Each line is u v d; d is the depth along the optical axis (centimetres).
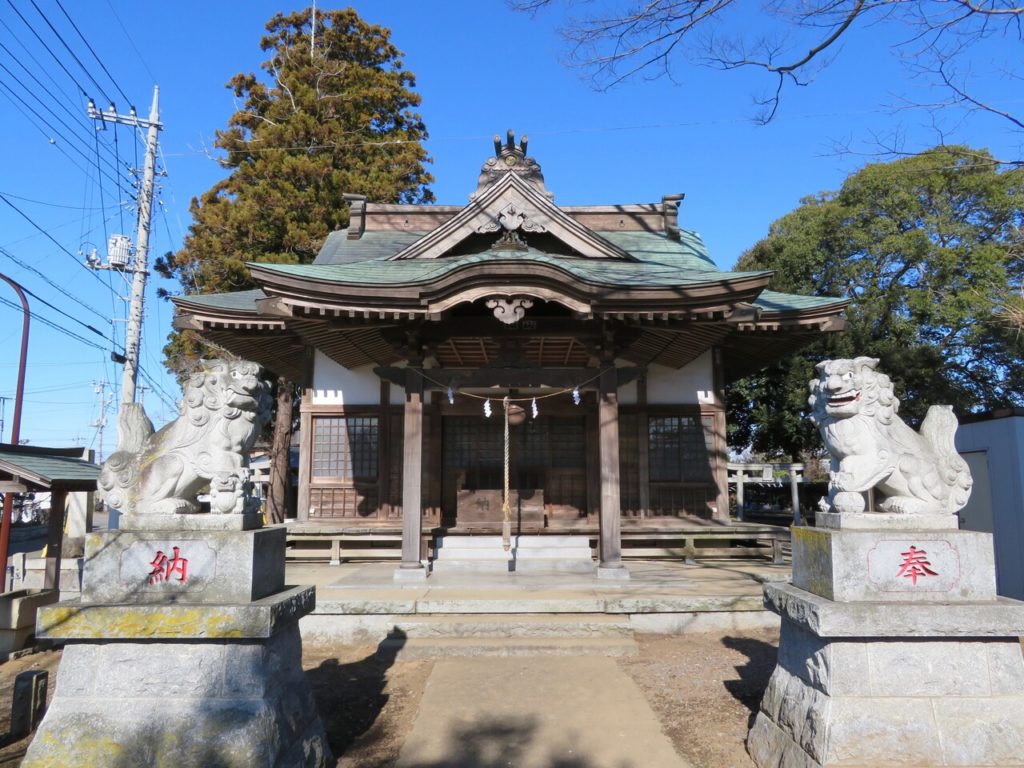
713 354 1268
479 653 741
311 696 464
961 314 1995
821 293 2295
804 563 452
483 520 1217
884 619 383
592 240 1112
